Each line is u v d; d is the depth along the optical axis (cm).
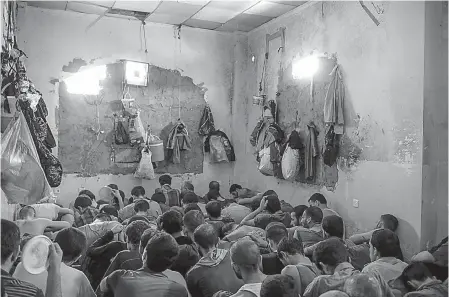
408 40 427
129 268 254
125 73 685
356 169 496
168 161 728
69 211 459
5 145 303
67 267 225
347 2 519
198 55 747
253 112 745
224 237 359
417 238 412
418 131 413
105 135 690
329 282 212
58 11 661
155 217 495
